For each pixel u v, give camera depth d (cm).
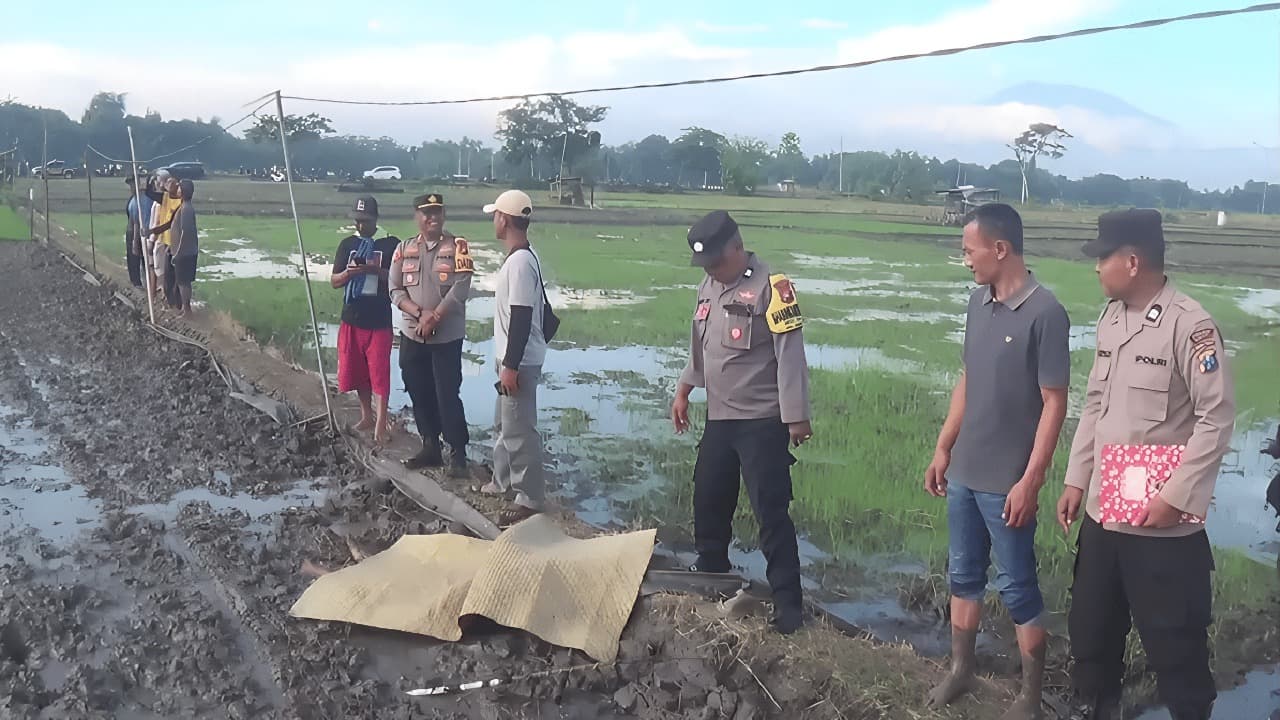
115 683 404
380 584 473
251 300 1498
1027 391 340
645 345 1159
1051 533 546
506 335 558
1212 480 304
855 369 999
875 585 498
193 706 388
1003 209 340
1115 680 355
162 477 667
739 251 428
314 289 1648
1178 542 318
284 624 452
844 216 3284
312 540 557
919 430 765
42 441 748
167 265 1352
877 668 385
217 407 845
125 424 795
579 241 2725
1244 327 1127
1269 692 392
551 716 385
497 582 446
